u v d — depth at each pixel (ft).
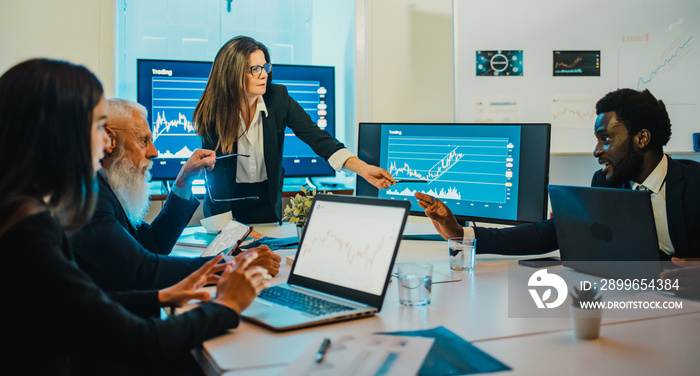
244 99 7.86
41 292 2.85
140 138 5.24
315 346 3.13
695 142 10.57
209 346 3.22
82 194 3.14
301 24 11.90
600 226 4.89
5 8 9.45
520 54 10.17
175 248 6.74
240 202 8.30
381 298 3.78
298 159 11.04
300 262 4.55
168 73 10.31
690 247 5.35
